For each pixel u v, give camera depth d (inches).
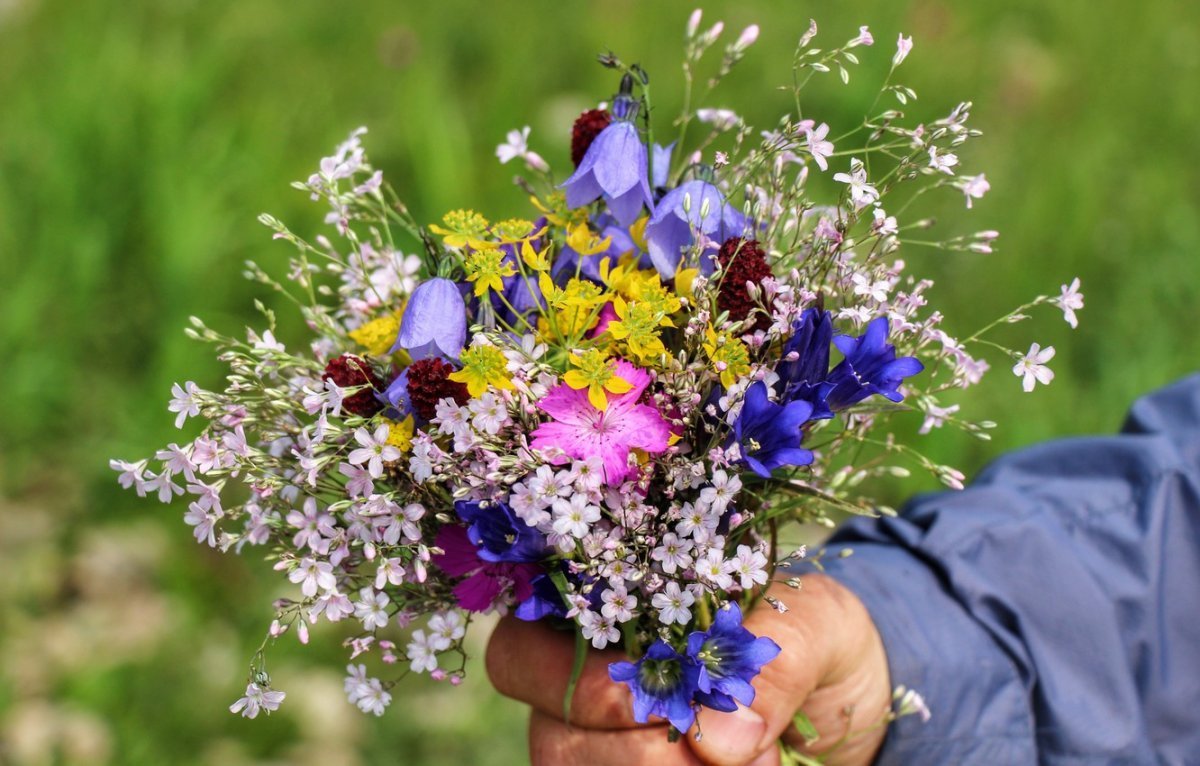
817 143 23.1
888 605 26.7
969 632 26.8
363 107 67.4
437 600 24.0
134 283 55.3
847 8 76.0
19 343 52.7
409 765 41.6
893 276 23.6
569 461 22.3
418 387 22.5
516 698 25.4
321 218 56.7
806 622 25.4
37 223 56.6
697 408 22.7
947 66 70.8
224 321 53.4
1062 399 51.3
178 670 43.8
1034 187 61.7
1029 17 80.0
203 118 61.6
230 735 41.9
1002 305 55.5
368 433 22.8
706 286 22.7
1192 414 28.2
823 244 23.3
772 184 23.8
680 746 24.7
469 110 66.3
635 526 22.5
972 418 49.4
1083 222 58.8
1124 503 27.6
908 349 23.8
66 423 52.2
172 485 23.0
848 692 26.2
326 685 43.6
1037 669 26.7
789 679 24.8
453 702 43.3
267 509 23.5
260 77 67.8
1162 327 55.2
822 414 22.5
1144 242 60.2
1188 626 27.3
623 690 24.5
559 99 70.1
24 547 48.1
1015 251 57.6
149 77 61.6
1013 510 27.5
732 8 75.4
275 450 23.9
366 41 71.9
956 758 26.5
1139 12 80.7
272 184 58.1
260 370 23.6
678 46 72.1
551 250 23.8
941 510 27.8
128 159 57.2
